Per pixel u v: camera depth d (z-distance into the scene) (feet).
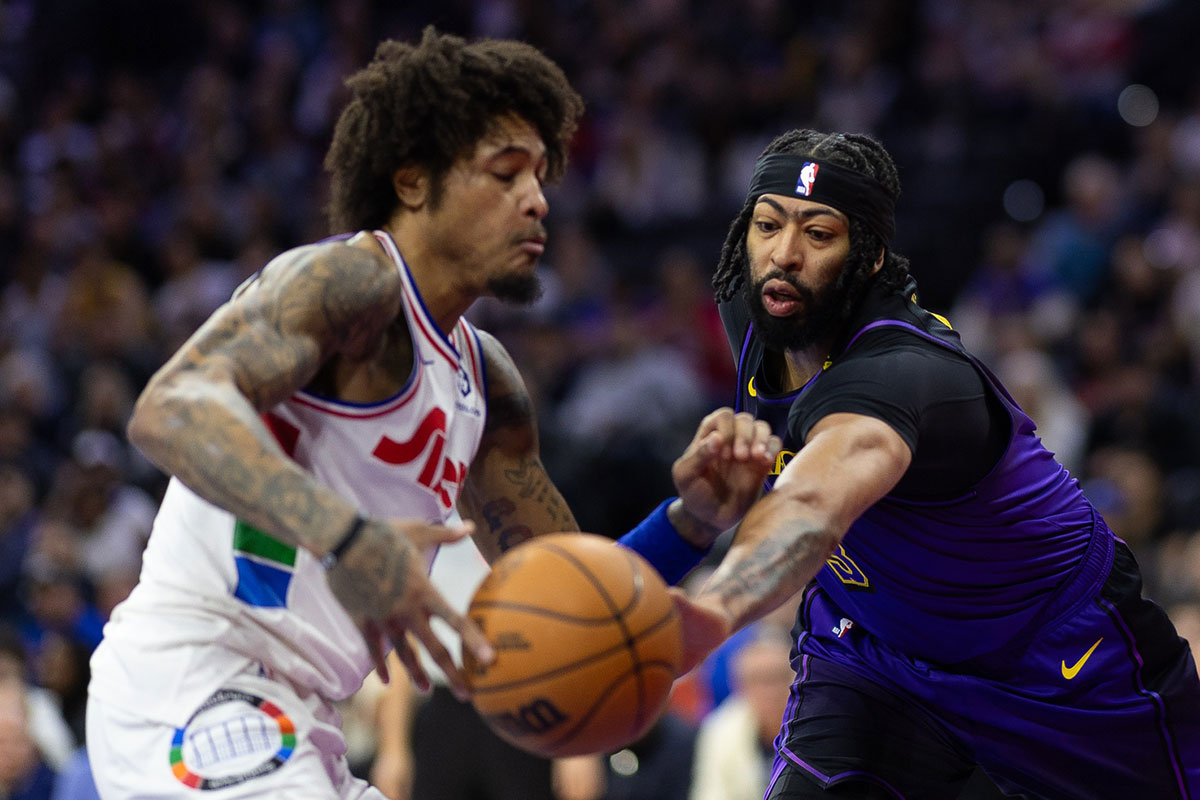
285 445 25.89
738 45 116.57
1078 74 108.17
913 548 29.73
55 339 101.50
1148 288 89.61
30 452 90.53
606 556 24.04
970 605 30.22
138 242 117.08
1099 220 95.14
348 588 22.84
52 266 113.39
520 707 23.30
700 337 93.71
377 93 26.63
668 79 113.50
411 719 54.60
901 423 26.50
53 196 118.93
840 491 25.22
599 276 102.12
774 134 109.81
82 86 133.59
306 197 118.11
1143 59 107.86
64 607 65.92
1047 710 30.71
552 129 27.22
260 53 133.28
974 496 29.04
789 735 32.12
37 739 54.24
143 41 139.54
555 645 23.15
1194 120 100.73
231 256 113.19
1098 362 85.56
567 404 89.56
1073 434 79.41
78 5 139.13
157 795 24.99
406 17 129.18
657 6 120.16
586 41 122.93
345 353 25.38
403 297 26.27
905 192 105.40
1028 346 82.94
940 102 107.76
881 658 31.65
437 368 26.73
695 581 62.59
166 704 25.40
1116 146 104.06
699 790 51.34
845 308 28.63
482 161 26.23
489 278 26.63
